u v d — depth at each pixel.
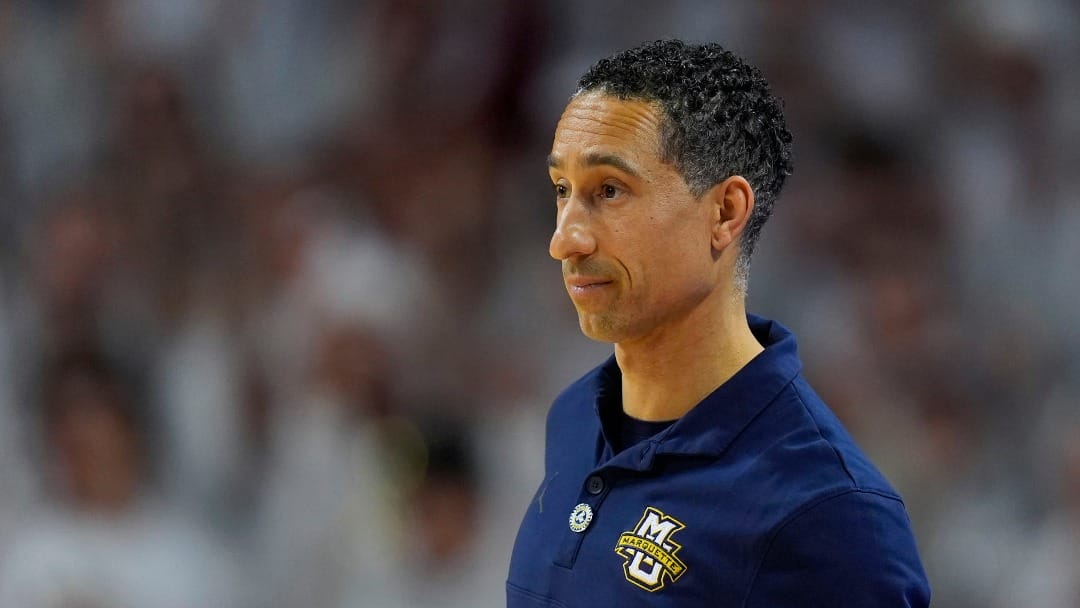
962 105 22.45
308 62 24.23
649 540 6.21
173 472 17.88
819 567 5.94
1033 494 17.92
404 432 16.69
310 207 20.95
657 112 6.12
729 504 6.13
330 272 19.17
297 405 18.00
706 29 22.61
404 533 16.02
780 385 6.46
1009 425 18.77
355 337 18.27
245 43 24.41
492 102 22.88
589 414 7.22
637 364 6.66
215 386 18.75
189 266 20.75
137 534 16.22
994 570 17.36
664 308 6.30
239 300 19.84
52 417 16.64
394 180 22.02
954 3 22.91
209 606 16.39
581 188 6.23
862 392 18.47
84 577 15.59
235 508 17.88
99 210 21.02
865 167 21.12
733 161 6.26
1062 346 20.06
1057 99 22.58
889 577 5.96
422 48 23.62
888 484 6.36
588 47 23.45
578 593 6.41
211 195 22.08
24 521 16.09
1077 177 21.84
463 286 20.48
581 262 6.22
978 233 21.11
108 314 19.81
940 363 19.11
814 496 6.01
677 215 6.15
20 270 20.78
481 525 16.34
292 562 16.72
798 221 20.59
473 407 18.06
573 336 19.59
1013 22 22.59
